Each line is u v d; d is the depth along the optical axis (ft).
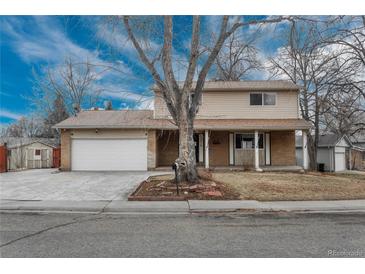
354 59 45.75
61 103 93.76
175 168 29.84
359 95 48.62
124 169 53.67
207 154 51.85
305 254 13.51
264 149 57.77
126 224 19.26
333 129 69.97
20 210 24.09
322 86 54.75
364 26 42.37
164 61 31.68
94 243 15.10
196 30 30.68
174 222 19.84
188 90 31.94
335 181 38.22
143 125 52.16
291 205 24.90
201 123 53.21
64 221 20.18
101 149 54.13
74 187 34.86
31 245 14.83
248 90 56.90
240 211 23.61
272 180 38.04
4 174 51.19
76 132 54.34
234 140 57.88
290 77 66.64
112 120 56.44
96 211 23.82
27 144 73.72
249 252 13.74
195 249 14.16
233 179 38.68
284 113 56.90
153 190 30.40
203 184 31.68
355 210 23.94
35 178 43.65
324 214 22.52
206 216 21.86
